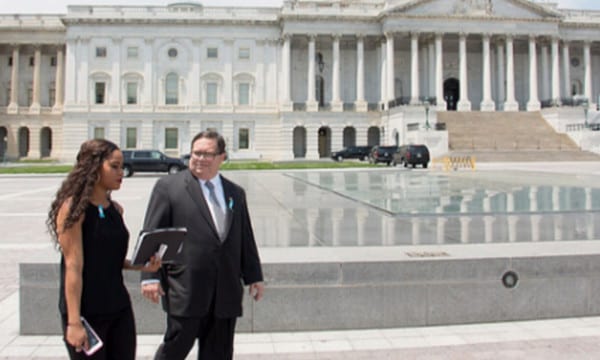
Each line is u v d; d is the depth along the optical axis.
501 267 8.41
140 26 73.81
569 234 11.02
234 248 5.64
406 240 10.38
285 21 72.69
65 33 78.19
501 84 77.31
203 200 5.61
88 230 4.98
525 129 68.38
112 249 5.10
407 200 18.00
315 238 10.67
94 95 73.75
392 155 56.91
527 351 7.30
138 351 7.37
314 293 8.12
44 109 78.50
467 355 7.20
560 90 80.19
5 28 77.50
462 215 14.05
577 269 8.59
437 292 8.29
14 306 9.56
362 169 46.56
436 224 12.52
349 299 8.17
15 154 78.06
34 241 15.48
